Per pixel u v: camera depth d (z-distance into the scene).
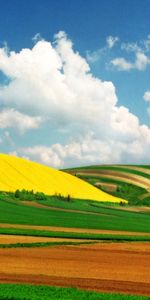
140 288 26.94
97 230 77.81
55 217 98.12
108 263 38.25
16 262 37.09
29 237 58.97
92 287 26.91
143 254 45.12
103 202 140.38
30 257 40.56
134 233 74.88
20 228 72.56
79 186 153.50
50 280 28.86
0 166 141.25
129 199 157.88
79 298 22.14
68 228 78.62
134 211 129.62
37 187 136.88
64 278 29.86
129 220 104.81
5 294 22.17
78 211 114.00
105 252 46.03
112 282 28.81
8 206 107.44
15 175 140.00
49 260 39.00
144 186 176.12
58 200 129.12
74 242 54.53
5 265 35.16
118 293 24.97
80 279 29.66
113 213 118.19
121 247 51.09
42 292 23.31
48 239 57.22
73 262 38.22
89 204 131.88
